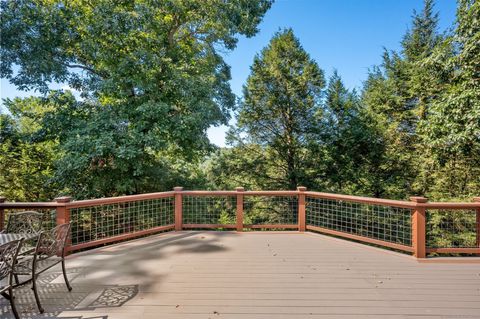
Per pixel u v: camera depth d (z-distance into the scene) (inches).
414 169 404.5
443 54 280.2
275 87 433.4
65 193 305.1
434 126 278.5
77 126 294.7
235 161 456.8
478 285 125.0
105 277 132.7
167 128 293.9
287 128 444.5
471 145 272.1
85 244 169.8
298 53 434.6
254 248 176.7
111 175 303.7
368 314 100.5
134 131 284.0
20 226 138.3
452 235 330.6
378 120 426.3
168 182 374.6
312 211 218.1
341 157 412.2
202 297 113.3
